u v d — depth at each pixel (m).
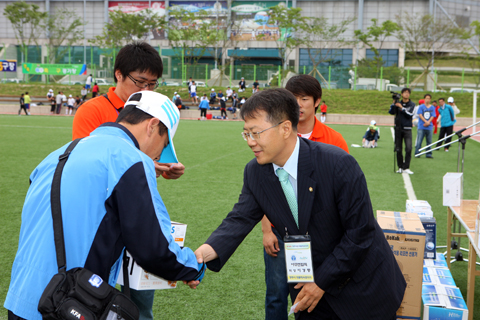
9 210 5.43
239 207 2.09
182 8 45.66
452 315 2.49
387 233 2.48
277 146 1.78
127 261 1.77
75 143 1.61
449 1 46.88
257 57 48.56
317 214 1.84
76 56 46.34
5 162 8.91
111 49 40.47
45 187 1.53
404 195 6.62
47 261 1.44
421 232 2.45
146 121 1.69
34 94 36.12
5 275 3.52
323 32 40.22
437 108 12.65
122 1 50.44
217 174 8.13
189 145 12.80
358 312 1.88
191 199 6.18
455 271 3.88
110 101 2.31
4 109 30.94
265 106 1.73
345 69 34.78
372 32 38.97
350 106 31.09
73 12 47.88
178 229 1.98
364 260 1.85
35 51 45.75
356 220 1.77
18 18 44.62
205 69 37.34
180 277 1.61
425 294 2.67
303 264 1.85
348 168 1.79
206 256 1.94
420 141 11.31
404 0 46.75
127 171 1.49
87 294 1.36
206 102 28.58
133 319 1.48
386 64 46.09
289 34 43.12
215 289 3.41
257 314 3.02
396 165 9.75
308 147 1.86
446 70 38.22
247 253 4.20
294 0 48.16
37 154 10.13
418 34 38.88
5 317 2.88
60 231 1.43
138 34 42.97
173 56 46.09
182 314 3.01
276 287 2.49
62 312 1.32
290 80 2.56
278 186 1.90
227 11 48.38
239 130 18.72
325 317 2.01
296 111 1.79
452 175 3.61
